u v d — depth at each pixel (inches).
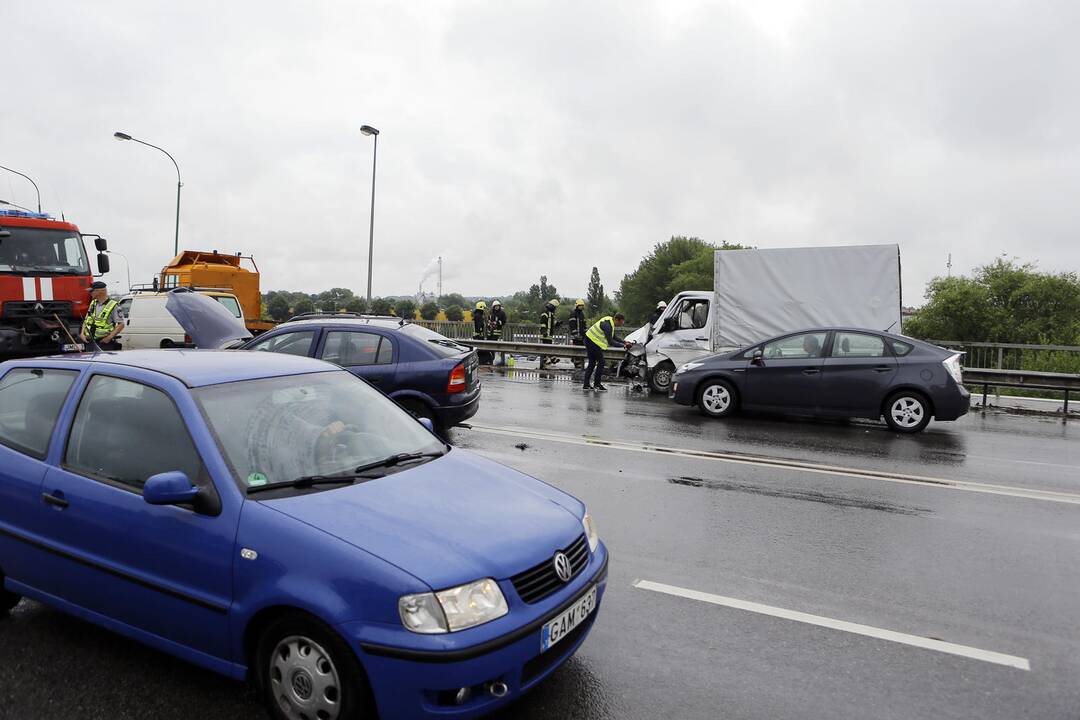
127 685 130.1
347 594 106.8
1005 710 126.8
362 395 162.9
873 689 133.0
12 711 121.5
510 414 455.5
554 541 124.1
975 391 658.2
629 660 142.3
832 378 420.5
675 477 291.0
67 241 552.1
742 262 522.0
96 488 134.2
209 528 119.5
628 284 3823.8
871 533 222.5
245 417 136.6
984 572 191.6
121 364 147.1
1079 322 1470.2
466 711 106.7
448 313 1080.8
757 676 136.9
